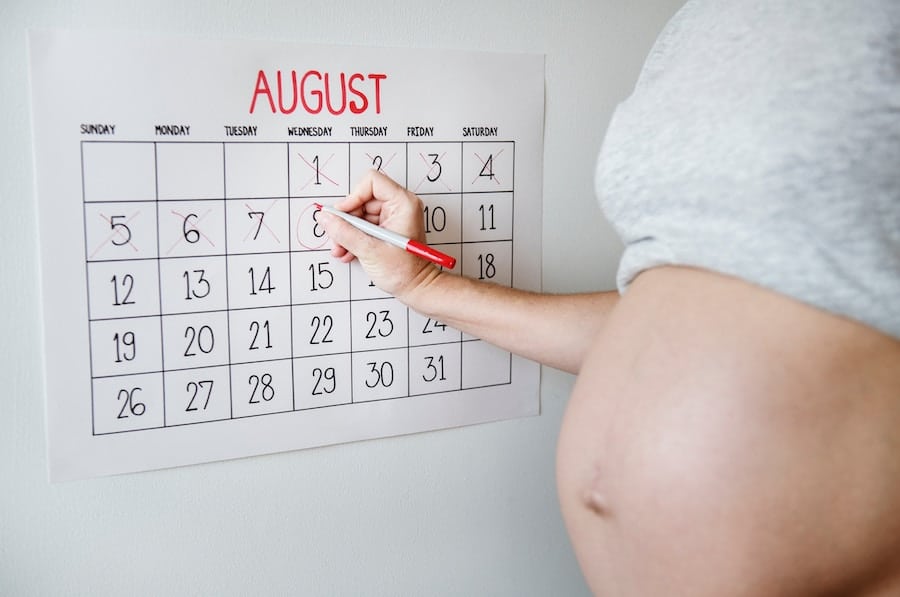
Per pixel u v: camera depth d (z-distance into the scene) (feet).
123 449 2.53
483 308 2.71
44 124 2.30
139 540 2.64
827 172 1.61
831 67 1.69
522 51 3.03
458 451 3.14
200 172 2.51
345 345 2.83
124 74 2.37
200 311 2.58
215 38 2.50
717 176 1.77
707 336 1.80
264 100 2.57
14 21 2.27
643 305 2.02
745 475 1.69
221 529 2.75
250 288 2.64
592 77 3.18
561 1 3.07
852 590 1.73
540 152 3.11
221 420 2.66
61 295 2.39
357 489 2.97
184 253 2.53
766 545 1.69
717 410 1.74
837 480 1.64
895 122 1.61
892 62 1.64
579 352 2.68
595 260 3.33
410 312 2.93
